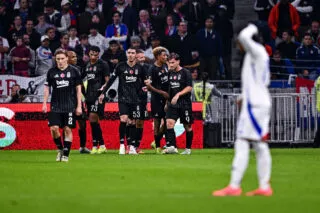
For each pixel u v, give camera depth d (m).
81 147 66.06
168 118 63.09
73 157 58.47
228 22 88.06
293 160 55.25
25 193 33.62
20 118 73.62
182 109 62.84
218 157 58.09
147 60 80.69
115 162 52.38
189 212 27.47
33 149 73.62
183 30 84.19
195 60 84.19
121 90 63.44
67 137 53.09
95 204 29.64
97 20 86.44
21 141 73.62
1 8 88.06
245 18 93.88
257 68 31.39
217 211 27.67
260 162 31.91
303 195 32.72
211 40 84.25
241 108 32.56
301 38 90.00
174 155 61.16
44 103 53.00
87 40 84.25
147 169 46.16
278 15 87.62
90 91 65.12
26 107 73.69
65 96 52.59
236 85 80.94
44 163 51.44
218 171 44.75
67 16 87.31
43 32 86.88
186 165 49.47
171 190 34.72
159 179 39.94
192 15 88.31
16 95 75.69
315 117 76.31
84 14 86.75
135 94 63.44
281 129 76.31
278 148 74.69
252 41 31.34
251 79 31.50
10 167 47.84
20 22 86.25
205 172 44.09
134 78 63.22
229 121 75.69
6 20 87.19
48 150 71.75
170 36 84.38
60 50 52.44
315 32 88.19
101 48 85.50
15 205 29.61
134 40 80.56
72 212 27.70
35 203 30.09
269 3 91.00
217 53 84.69
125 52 84.56
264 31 85.38
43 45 81.81
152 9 88.38
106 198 31.50
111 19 87.75
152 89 63.16
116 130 73.69
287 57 85.44
